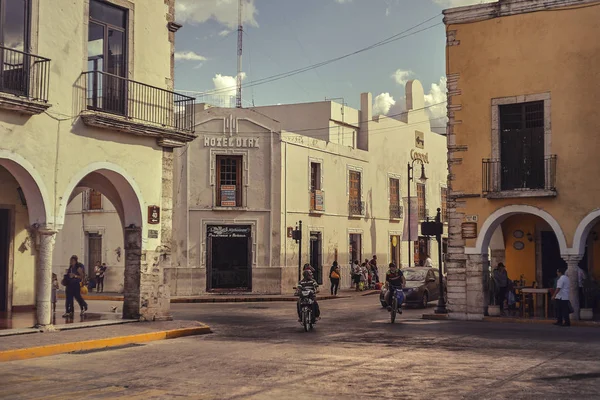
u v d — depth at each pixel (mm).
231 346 14703
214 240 34406
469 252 21188
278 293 34750
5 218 21375
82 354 13609
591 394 9258
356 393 9391
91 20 17656
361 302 30109
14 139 15414
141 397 9164
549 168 20156
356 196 41906
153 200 19188
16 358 12961
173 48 20125
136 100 18656
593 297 21578
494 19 21188
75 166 16859
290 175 35844
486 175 21062
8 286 21234
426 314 21844
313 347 14414
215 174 34469
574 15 20047
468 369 11344
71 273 20000
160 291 19297
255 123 35062
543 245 23875
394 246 45906
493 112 21109
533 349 13914
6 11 15484
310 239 37469
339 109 42219
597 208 19531
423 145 50156
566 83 20094
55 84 16422
